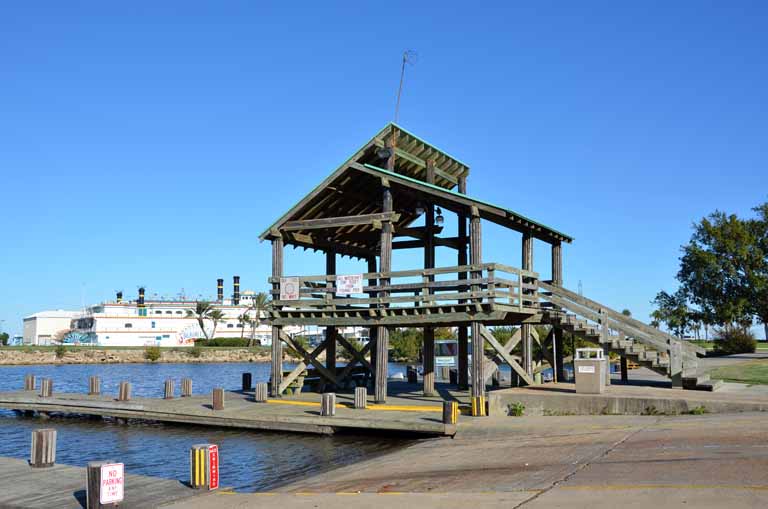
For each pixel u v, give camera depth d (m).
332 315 25.27
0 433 25.81
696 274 54.09
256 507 11.41
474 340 21.75
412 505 10.26
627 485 9.84
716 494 8.80
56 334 145.12
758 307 52.56
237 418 22.83
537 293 24.44
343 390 29.22
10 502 12.38
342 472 14.86
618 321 23.36
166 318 126.50
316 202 26.34
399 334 107.88
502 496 10.18
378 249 32.06
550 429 16.55
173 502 12.38
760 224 53.31
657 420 16.11
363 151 24.27
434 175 26.45
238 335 133.75
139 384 56.28
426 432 18.92
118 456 20.22
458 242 27.84
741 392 19.23
